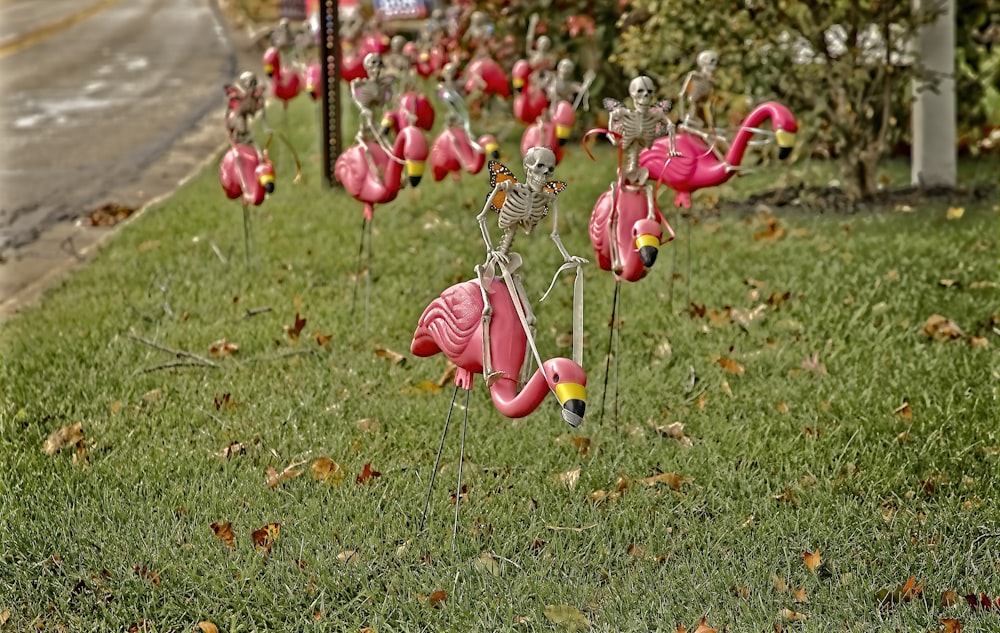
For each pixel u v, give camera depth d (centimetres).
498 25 1226
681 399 546
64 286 747
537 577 396
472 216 899
